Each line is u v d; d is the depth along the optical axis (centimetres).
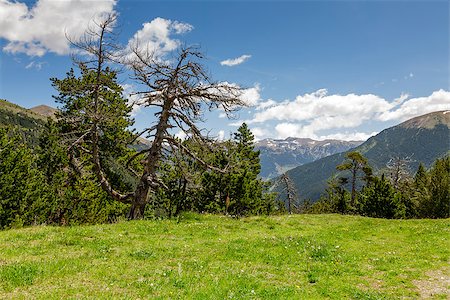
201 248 1911
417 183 7088
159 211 4419
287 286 1298
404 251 2108
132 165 4144
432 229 2902
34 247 1719
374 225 3288
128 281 1227
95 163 3347
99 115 3250
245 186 4362
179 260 1585
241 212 4553
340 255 1866
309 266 1623
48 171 3747
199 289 1166
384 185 5628
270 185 5712
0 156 3152
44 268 1320
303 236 2480
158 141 3209
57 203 3575
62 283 1178
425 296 1315
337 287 1345
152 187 3209
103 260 1518
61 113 4003
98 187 3856
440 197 5522
